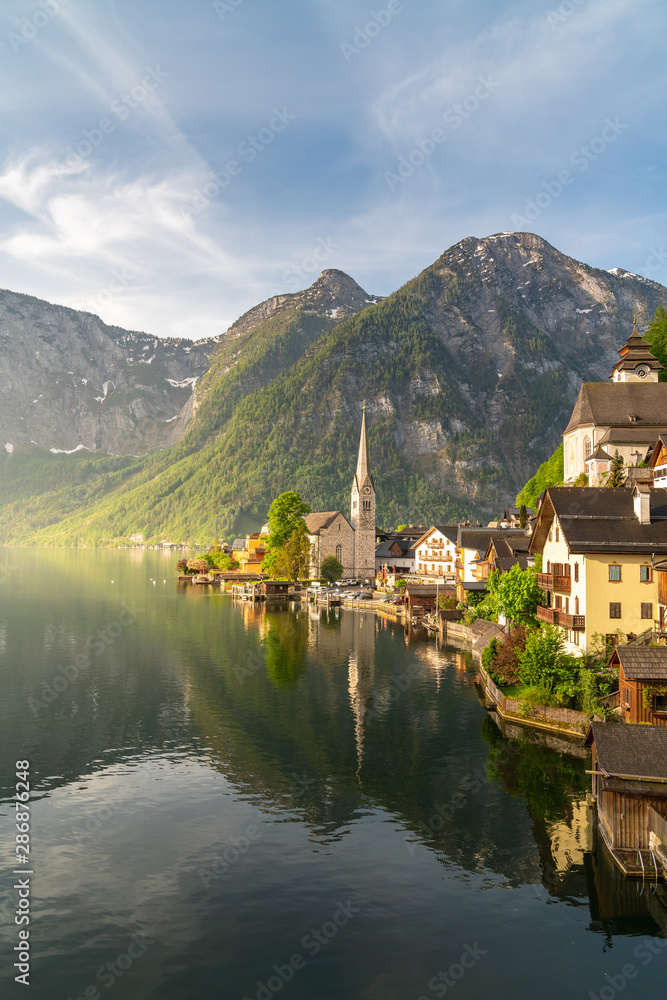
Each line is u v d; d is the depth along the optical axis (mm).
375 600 152750
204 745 53875
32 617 124375
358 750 52656
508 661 67750
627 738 36312
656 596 57156
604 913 31141
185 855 36312
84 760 50500
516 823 39969
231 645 98062
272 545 194125
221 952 28312
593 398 100062
